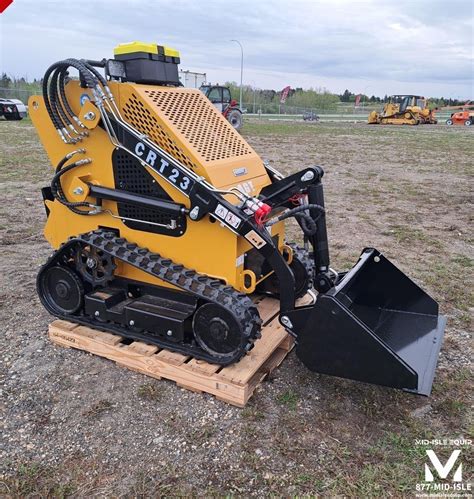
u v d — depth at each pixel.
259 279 3.65
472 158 15.04
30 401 3.17
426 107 36.62
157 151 3.21
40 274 3.91
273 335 3.57
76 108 3.52
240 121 23.70
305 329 2.98
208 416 3.05
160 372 3.35
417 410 3.16
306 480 2.60
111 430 2.93
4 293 4.67
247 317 3.08
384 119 34.91
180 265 3.40
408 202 8.82
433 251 6.07
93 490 2.52
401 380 2.81
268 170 3.92
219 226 3.20
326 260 3.29
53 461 2.71
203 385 3.20
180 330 3.31
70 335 3.71
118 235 3.66
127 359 3.47
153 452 2.77
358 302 3.74
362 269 3.50
